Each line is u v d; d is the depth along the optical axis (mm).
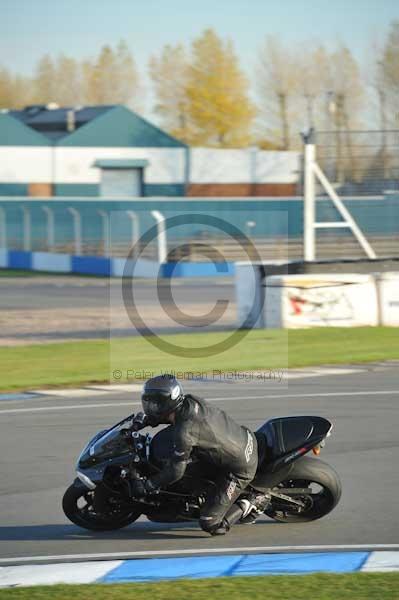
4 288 108750
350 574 20500
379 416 39219
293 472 25000
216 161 178875
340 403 42000
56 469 31047
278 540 23953
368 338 62969
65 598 18766
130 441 24406
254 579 20125
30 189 169500
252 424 37688
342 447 34031
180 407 23750
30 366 52969
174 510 24672
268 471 24672
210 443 23641
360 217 78750
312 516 25688
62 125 196500
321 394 44188
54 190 170875
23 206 143875
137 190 177875
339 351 57562
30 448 33812
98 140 173875
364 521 25531
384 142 77125
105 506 24750
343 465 31578
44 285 112312
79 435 35812
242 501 24578
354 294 68750
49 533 24781
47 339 66000
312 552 22719
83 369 51625
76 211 135125
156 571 21141
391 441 34938
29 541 24109
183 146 178500
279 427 25219
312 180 75562
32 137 169125
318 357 55219
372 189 78062
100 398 43500
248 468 24109
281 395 43906
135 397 43625
